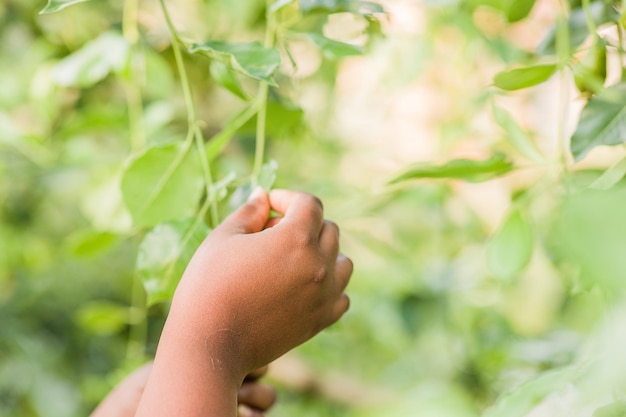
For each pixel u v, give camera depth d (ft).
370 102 4.01
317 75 3.56
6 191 3.98
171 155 2.24
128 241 4.58
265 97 2.22
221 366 1.88
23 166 3.74
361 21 2.62
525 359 2.90
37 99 3.19
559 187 2.36
